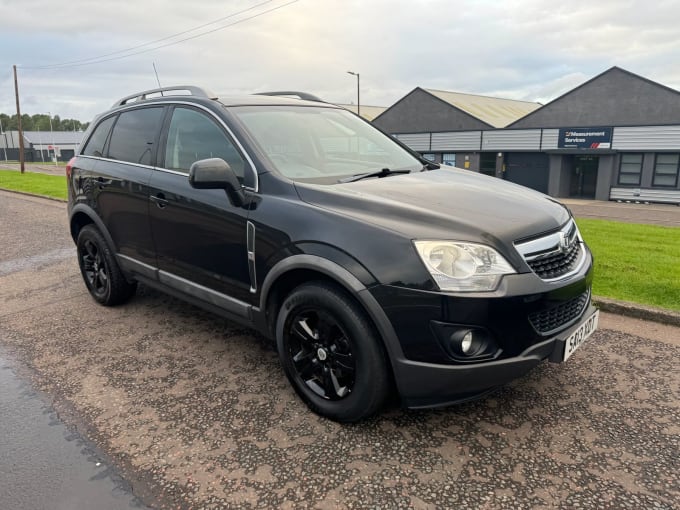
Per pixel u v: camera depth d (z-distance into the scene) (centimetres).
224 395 307
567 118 3409
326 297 256
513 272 238
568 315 266
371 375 249
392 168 354
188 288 352
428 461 241
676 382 310
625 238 802
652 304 432
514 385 309
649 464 236
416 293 230
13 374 341
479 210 263
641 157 3150
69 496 223
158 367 346
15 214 1175
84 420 283
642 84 3066
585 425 267
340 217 258
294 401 298
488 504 212
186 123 356
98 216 434
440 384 236
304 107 381
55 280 577
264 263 286
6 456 252
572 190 3572
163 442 261
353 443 256
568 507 210
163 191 354
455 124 4047
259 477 233
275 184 292
